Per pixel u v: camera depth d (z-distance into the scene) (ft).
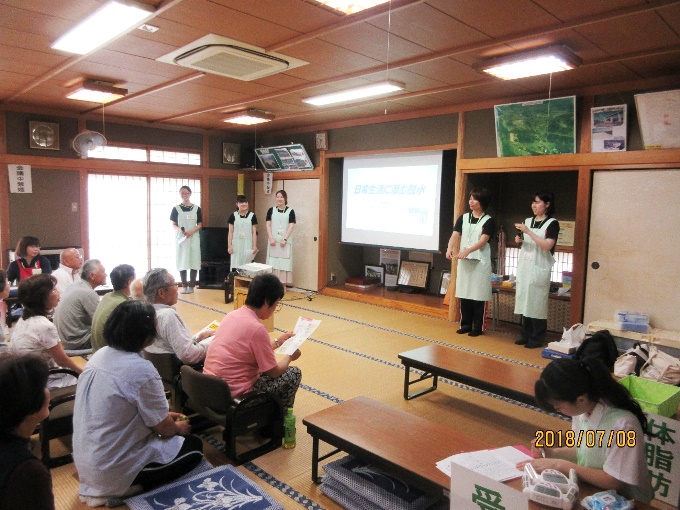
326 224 23.50
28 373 3.92
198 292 23.39
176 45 11.78
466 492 4.97
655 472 6.62
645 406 6.74
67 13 9.89
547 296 14.93
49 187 20.85
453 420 10.11
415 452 6.47
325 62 12.88
